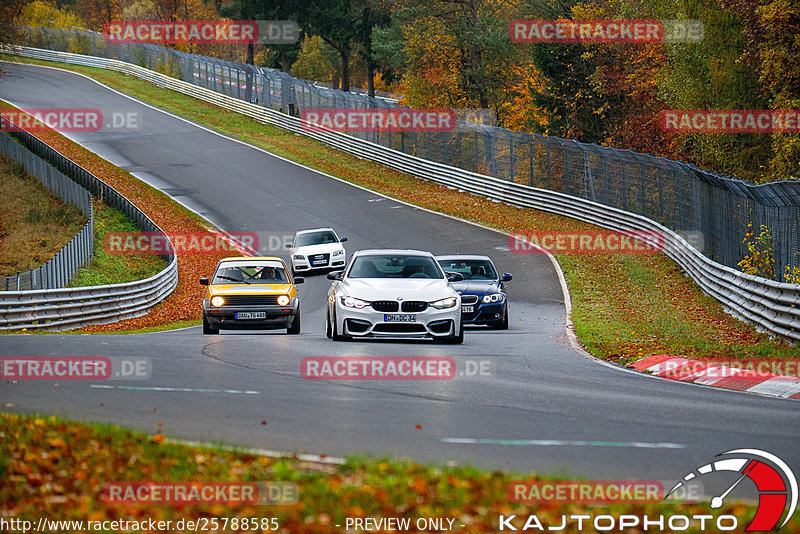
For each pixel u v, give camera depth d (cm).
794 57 11312
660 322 7606
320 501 2380
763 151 13962
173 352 5475
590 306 9475
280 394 4019
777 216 7756
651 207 14000
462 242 14588
